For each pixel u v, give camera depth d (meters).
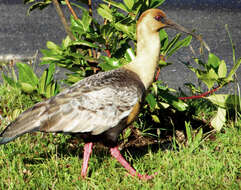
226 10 14.41
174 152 5.82
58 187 4.95
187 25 13.12
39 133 6.24
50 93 6.44
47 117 4.80
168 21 5.54
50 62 6.04
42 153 5.79
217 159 5.53
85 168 5.15
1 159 5.42
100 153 5.89
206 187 4.80
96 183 5.11
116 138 5.16
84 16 5.89
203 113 7.01
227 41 11.58
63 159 5.62
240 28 12.62
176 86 8.73
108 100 4.95
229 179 5.03
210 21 13.40
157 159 5.60
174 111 6.57
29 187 4.91
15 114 6.67
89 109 4.88
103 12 5.86
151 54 5.42
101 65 5.79
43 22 13.52
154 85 5.68
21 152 5.72
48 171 5.29
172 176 5.00
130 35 5.77
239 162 5.34
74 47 6.22
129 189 4.92
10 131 4.88
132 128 6.57
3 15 14.34
